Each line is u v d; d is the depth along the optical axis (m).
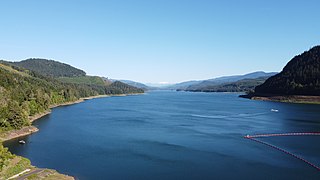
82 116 181.38
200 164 82.44
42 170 71.44
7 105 125.00
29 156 88.19
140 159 86.94
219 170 77.38
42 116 176.50
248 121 164.62
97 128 137.75
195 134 125.25
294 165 81.69
